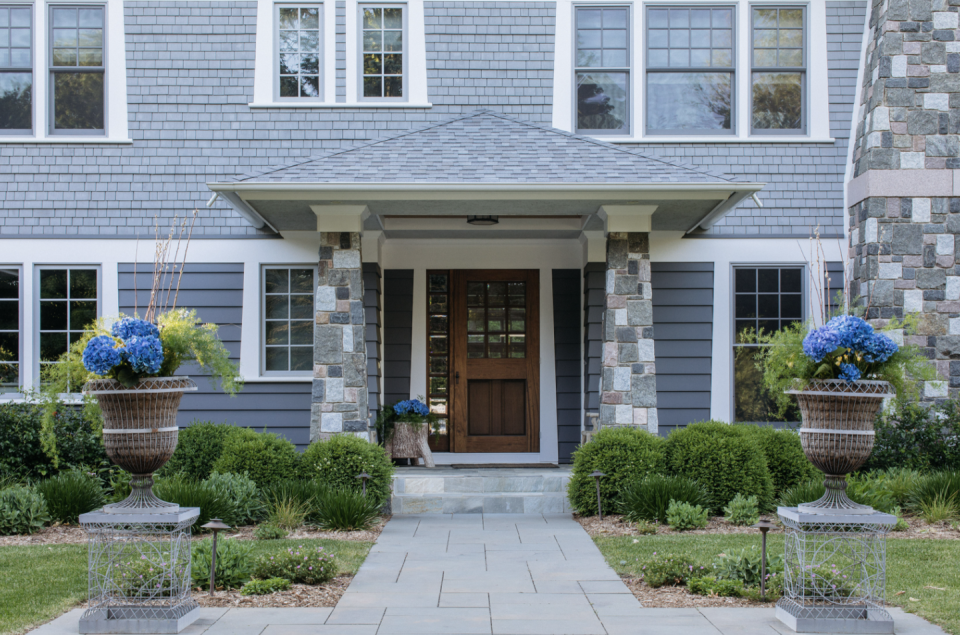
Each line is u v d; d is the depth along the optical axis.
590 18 9.96
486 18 9.93
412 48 9.89
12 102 9.78
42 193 9.66
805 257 9.66
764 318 9.76
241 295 9.66
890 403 8.62
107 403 4.59
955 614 4.55
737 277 9.80
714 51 9.87
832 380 4.59
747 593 4.95
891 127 8.94
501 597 5.00
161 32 9.80
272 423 9.52
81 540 6.58
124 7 9.79
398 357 10.44
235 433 8.08
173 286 9.62
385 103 9.81
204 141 9.76
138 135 9.74
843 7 9.81
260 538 6.74
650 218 8.51
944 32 8.95
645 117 9.84
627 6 9.91
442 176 7.89
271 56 9.83
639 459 7.73
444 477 8.50
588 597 5.00
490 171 8.02
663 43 9.88
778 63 9.88
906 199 8.88
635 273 8.38
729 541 6.45
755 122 9.88
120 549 5.35
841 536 4.62
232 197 8.09
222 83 9.80
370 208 8.48
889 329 5.50
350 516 7.14
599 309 9.66
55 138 9.67
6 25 9.77
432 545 6.57
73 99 9.82
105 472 8.24
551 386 10.45
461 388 10.59
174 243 9.67
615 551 6.23
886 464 8.30
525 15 9.92
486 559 6.06
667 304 9.71
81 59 9.84
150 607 4.36
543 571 5.68
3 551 6.07
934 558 5.83
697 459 7.68
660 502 7.26
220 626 4.40
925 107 8.92
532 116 9.87
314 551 5.52
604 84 9.93
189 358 5.18
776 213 9.74
